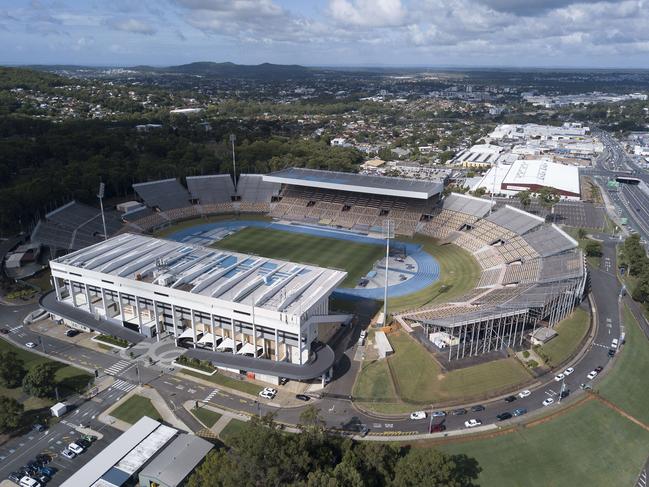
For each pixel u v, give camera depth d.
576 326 126.06
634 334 124.94
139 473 76.19
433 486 66.50
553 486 78.69
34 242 170.38
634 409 97.44
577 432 90.12
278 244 196.25
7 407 86.81
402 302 144.25
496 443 86.62
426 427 90.44
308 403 97.44
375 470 74.06
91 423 91.25
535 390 101.19
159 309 118.62
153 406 96.12
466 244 189.62
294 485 64.38
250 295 112.81
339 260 179.50
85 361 110.56
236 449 69.50
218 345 113.62
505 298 127.44
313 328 115.38
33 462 81.50
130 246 142.75
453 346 114.94
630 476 81.69
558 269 144.62
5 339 119.50
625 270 169.12
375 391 101.25
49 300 133.25
